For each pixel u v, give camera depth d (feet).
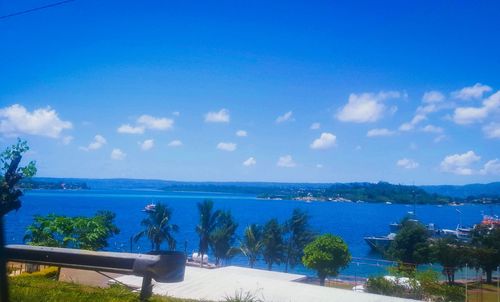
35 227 94.79
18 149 48.49
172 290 50.70
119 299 20.51
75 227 100.94
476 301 129.39
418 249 232.32
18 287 21.39
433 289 106.63
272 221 225.97
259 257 245.86
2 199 30.40
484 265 210.38
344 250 163.94
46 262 20.84
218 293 48.57
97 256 20.18
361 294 47.24
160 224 222.28
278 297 46.14
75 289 22.44
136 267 19.71
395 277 110.63
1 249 19.60
